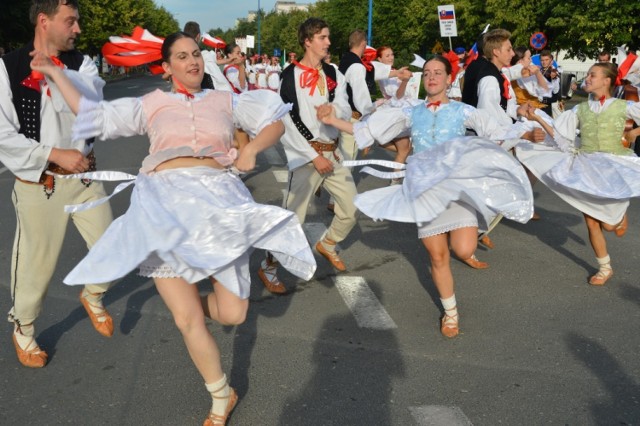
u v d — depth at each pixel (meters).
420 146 4.45
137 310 4.80
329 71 5.15
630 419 3.34
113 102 3.18
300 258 3.12
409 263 5.98
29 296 3.78
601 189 5.17
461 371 3.86
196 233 2.93
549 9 28.09
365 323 4.59
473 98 6.30
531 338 4.34
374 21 44.69
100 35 49.03
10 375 3.81
